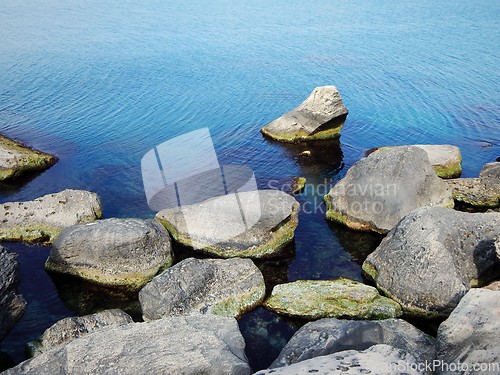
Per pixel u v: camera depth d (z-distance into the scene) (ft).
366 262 26.35
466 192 33.83
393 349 16.47
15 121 52.70
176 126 50.96
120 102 59.31
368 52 85.35
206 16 131.23
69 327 20.59
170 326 18.79
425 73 71.10
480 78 67.87
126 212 33.09
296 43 93.97
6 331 21.04
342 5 154.30
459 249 23.59
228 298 23.08
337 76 70.44
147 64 78.38
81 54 85.05
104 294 24.95
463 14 127.13
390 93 62.23
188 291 22.72
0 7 146.10
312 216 32.89
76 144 46.47
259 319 22.67
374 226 30.01
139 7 151.53
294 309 22.76
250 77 70.59
